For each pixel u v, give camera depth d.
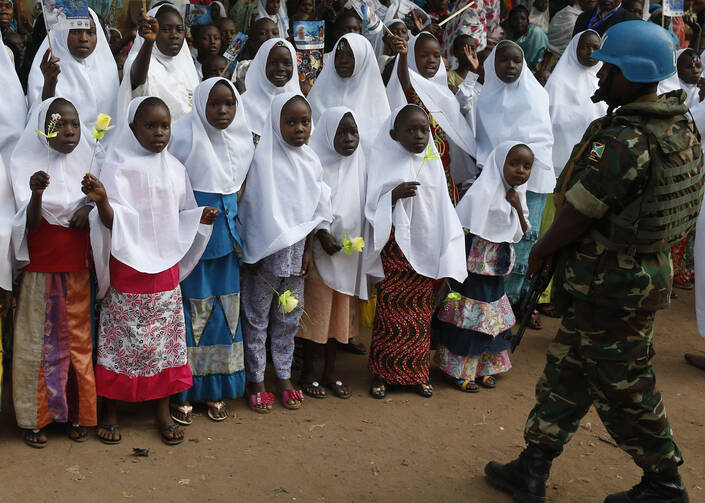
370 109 4.86
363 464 3.63
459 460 3.72
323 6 6.73
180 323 3.79
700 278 5.00
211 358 4.02
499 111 5.30
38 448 3.58
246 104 4.57
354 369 4.95
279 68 4.47
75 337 3.61
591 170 2.87
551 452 3.30
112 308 3.64
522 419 4.26
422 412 4.30
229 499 3.24
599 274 2.95
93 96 4.21
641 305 2.93
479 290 4.62
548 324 6.02
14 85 3.90
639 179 2.81
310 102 4.95
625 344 2.98
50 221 3.46
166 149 3.81
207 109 3.88
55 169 3.53
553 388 3.20
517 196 4.64
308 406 4.32
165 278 3.67
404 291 4.44
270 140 4.14
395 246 4.42
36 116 3.51
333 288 4.32
